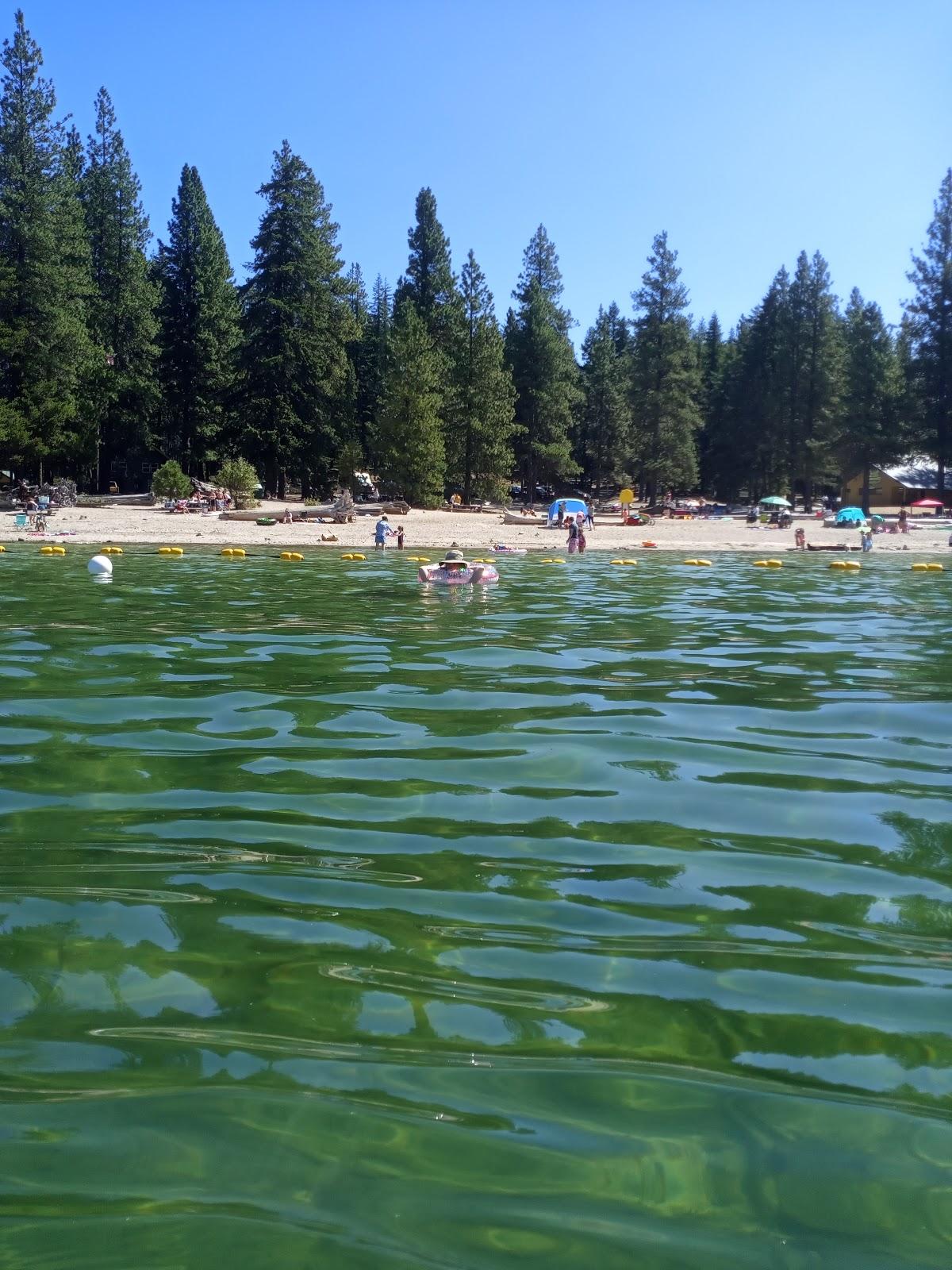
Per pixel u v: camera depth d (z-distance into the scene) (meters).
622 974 3.29
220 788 5.31
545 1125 2.50
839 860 4.36
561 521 48.16
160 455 66.56
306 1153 2.39
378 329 76.56
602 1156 2.39
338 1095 2.61
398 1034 2.91
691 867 4.26
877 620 14.33
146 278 63.25
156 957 3.38
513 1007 3.07
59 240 51.75
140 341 58.84
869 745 6.41
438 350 63.75
